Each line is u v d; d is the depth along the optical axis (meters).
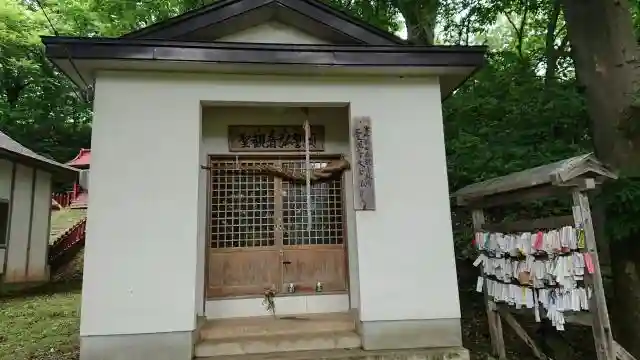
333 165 6.00
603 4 5.50
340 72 5.24
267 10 5.44
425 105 5.42
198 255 5.54
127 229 4.66
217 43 4.80
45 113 22.20
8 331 6.89
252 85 5.21
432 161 5.29
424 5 10.61
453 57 5.22
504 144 7.33
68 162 21.67
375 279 4.96
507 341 6.16
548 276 4.35
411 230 5.10
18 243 11.82
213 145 5.96
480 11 11.35
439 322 4.98
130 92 4.93
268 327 5.16
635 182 4.75
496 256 5.27
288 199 6.06
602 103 5.39
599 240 5.70
